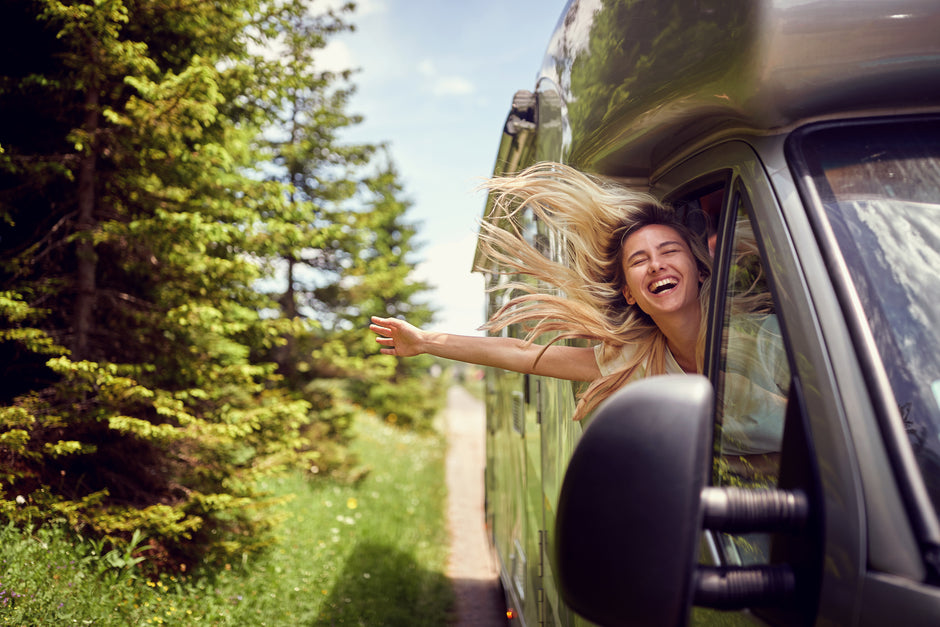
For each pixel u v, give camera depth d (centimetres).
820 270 133
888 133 152
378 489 968
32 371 500
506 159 394
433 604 587
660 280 195
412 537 767
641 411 103
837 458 114
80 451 430
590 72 214
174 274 520
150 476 512
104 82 455
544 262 229
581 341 243
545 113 286
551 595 284
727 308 171
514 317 226
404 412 1805
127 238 483
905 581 101
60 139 498
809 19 139
